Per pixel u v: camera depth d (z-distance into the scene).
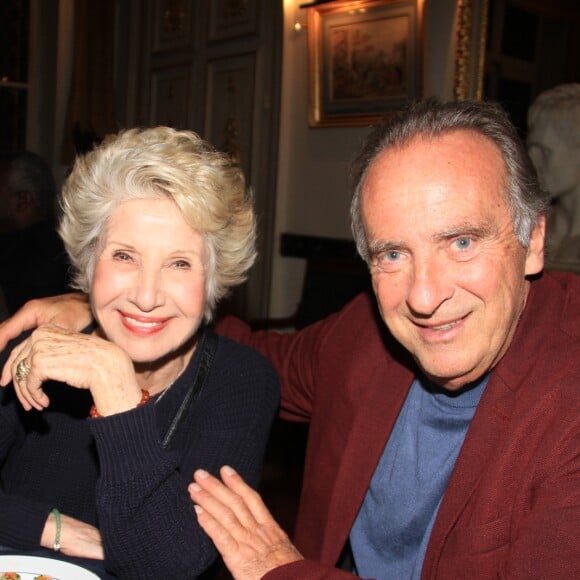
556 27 3.44
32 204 3.36
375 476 1.47
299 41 4.61
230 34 5.02
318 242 4.55
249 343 1.84
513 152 1.20
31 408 1.36
